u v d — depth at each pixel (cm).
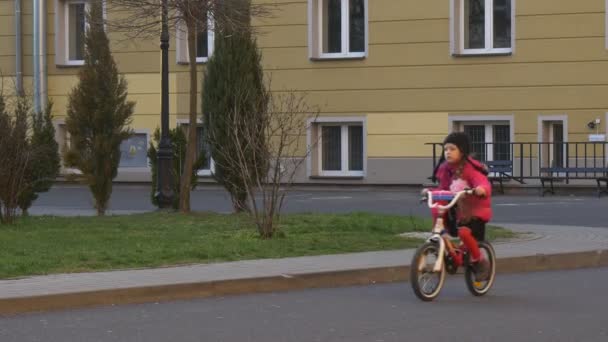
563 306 1688
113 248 2217
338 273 1941
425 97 5025
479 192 1670
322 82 5191
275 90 5219
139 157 5534
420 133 5038
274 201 2447
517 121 4862
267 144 2711
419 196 4516
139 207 3903
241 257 2131
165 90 3156
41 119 3066
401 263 2048
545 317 1576
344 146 5234
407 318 1568
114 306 1688
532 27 4819
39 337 1423
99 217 2972
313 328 1486
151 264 2019
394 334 1434
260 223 2445
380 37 5097
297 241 2367
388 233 2600
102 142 3092
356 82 5141
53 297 1645
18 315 1598
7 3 5675
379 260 2098
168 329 1481
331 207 3778
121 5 3209
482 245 1772
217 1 3022
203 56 5391
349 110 5156
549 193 4612
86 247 2233
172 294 1759
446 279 2034
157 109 5484
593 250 2272
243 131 2777
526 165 4828
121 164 5569
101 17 3216
